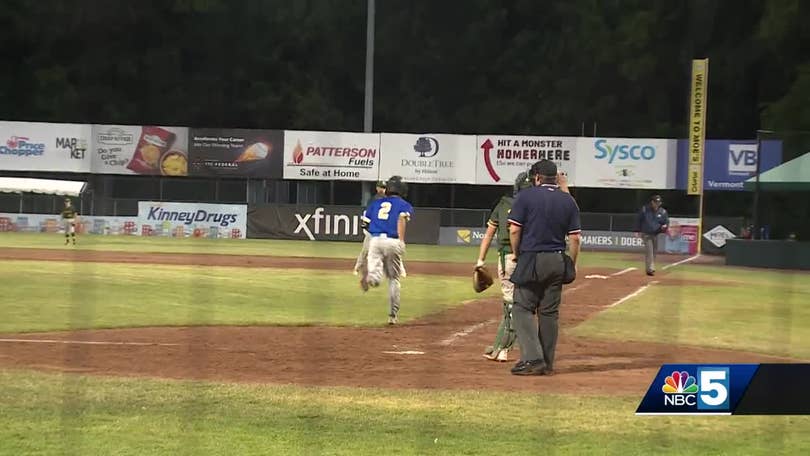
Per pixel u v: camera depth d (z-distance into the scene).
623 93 56.16
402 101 61.12
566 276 9.52
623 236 41.69
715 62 50.94
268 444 6.75
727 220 40.00
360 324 13.34
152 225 42.75
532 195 9.48
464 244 42.31
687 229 40.34
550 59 59.56
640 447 6.89
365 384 8.88
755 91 50.97
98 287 17.61
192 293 17.00
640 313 15.40
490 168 43.34
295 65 61.88
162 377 9.03
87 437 6.82
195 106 60.75
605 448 6.84
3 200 42.88
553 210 9.44
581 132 54.53
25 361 9.73
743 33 50.59
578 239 9.52
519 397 8.41
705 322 14.29
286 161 44.19
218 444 6.73
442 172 43.53
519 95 60.03
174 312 14.16
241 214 42.22
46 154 44.06
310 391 8.51
